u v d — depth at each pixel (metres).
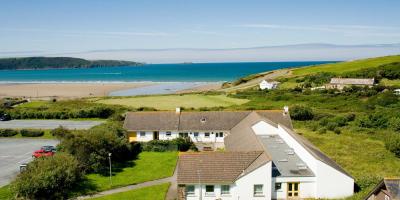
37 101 123.81
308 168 43.56
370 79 134.00
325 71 176.75
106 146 53.50
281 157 47.69
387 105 100.44
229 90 150.25
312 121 87.00
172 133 67.94
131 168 53.59
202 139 68.25
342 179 41.06
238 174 40.62
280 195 41.47
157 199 41.47
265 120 59.50
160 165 54.94
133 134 68.06
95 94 162.00
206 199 40.62
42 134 74.75
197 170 40.97
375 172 49.97
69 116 93.88
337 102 109.56
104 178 49.03
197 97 126.88
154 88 185.75
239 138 54.97
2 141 70.44
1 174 50.19
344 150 61.72
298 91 131.62
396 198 29.00
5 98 139.00
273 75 195.50
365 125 80.75
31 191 39.75
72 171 44.66
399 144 58.16
